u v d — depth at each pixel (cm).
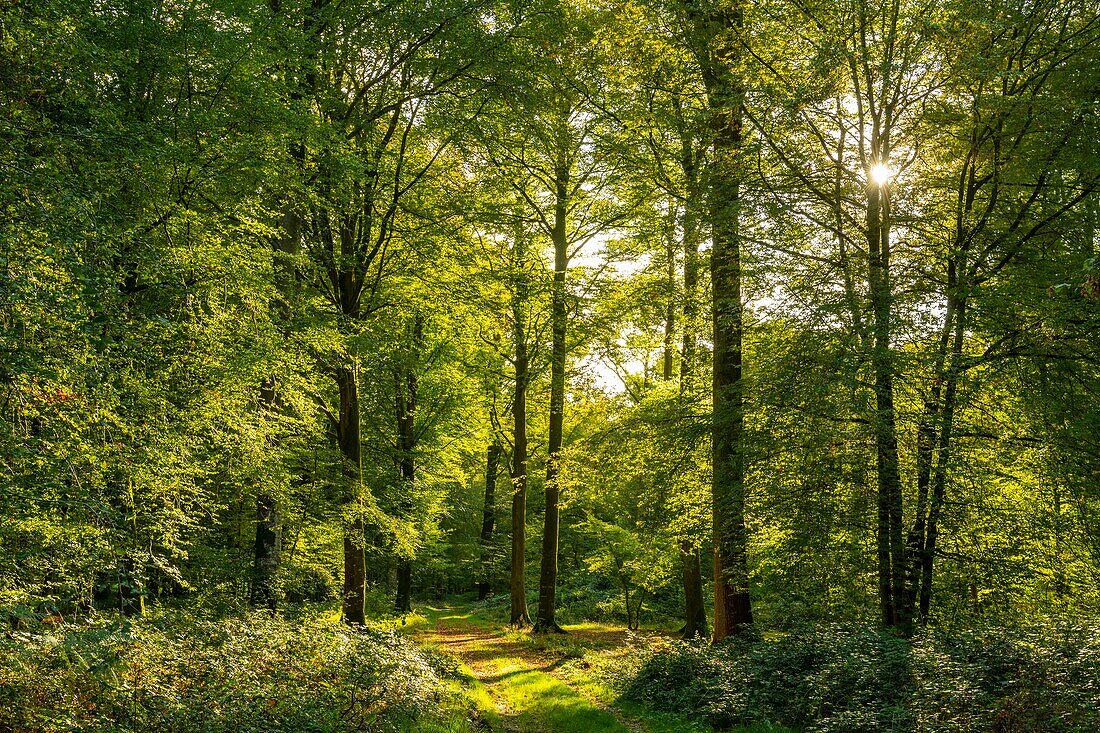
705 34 1261
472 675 1443
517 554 2294
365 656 977
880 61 1127
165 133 840
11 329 516
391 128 1416
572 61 1414
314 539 1528
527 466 2258
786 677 995
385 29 1275
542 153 1922
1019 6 1060
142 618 797
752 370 1281
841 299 1120
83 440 639
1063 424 1105
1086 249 1148
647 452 1488
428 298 1584
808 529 1093
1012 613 1107
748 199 1225
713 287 1377
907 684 855
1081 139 1101
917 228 1218
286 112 986
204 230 972
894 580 1119
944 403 1101
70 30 689
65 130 641
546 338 2178
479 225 1628
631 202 1627
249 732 667
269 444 1167
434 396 2414
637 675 1247
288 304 1184
